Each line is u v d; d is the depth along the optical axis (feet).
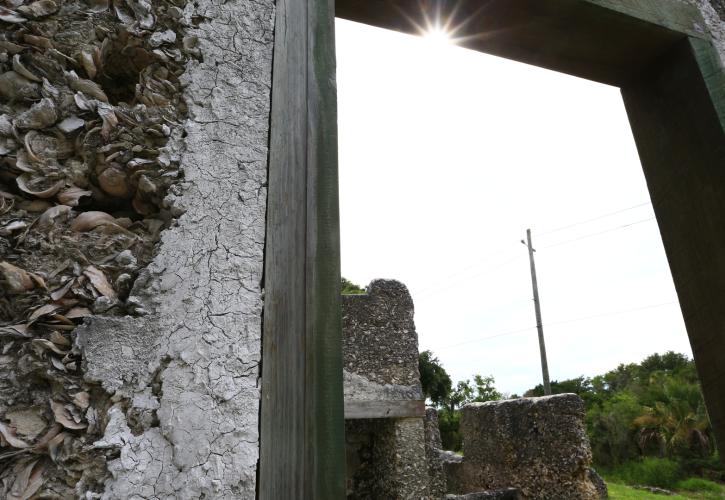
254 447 2.86
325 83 3.95
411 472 17.10
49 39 3.48
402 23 5.27
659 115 5.90
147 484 2.68
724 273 5.06
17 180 3.17
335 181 3.70
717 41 5.69
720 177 5.08
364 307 18.88
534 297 39.91
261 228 3.38
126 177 3.41
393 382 18.08
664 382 55.01
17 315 2.91
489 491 17.88
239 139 3.55
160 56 3.61
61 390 2.80
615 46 5.64
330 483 2.96
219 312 3.10
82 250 3.18
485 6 4.99
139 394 2.87
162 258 3.17
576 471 16.80
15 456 2.64
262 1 3.99
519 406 19.07
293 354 3.15
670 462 44.06
